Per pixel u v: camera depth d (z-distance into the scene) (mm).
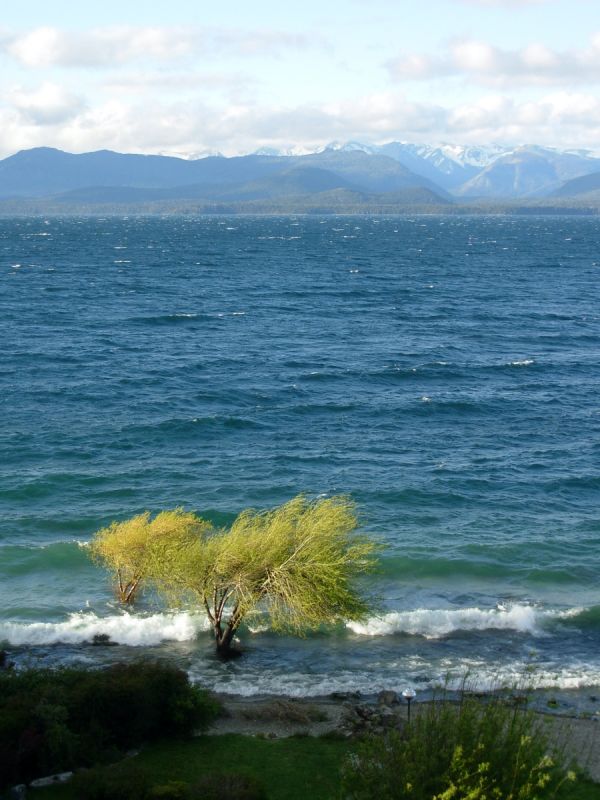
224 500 61906
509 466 71312
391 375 104562
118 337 125188
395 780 24234
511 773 24031
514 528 57875
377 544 48531
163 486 64188
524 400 94312
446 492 64375
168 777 29500
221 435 78062
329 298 175000
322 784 29594
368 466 70375
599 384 102812
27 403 86625
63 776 28906
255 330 135000
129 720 31953
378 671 39562
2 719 29672
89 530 55969
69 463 68500
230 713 34875
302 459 71688
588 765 31312
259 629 43250
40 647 41156
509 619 44781
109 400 89000
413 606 46594
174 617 43812
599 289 198250
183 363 108000
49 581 48156
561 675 39438
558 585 49719
